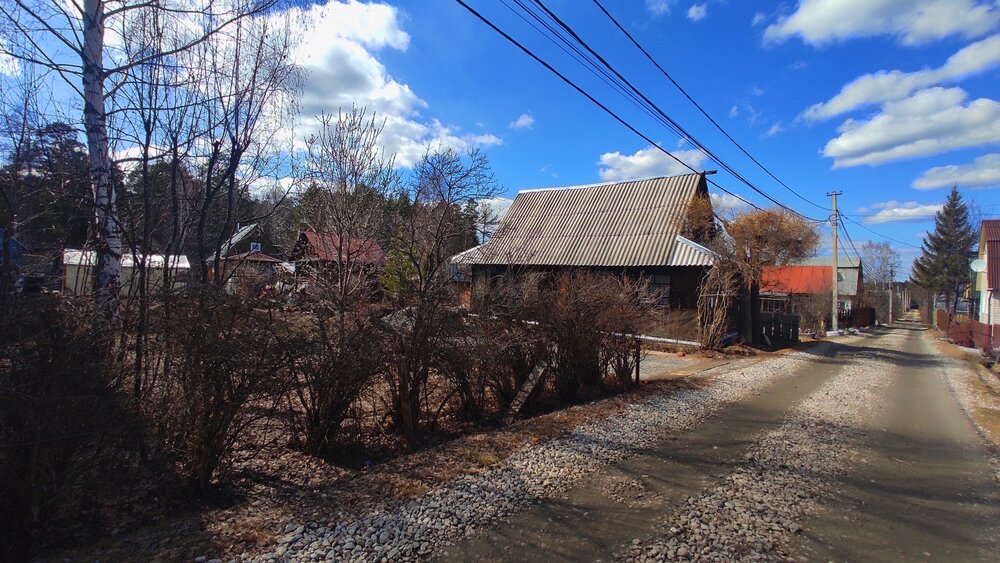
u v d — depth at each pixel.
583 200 22.34
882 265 67.38
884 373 13.47
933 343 26.80
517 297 7.60
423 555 3.31
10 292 3.30
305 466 4.88
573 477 4.79
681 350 16.22
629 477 4.86
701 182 20.83
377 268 9.08
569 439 5.89
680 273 17.48
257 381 4.19
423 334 5.91
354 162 9.30
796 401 9.01
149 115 5.32
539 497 4.30
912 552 3.62
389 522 3.71
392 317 5.86
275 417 5.13
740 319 19.08
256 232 9.92
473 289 7.60
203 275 5.92
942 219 54.62
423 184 9.16
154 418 3.83
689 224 18.88
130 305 4.23
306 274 8.33
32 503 3.10
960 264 47.97
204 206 6.00
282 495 4.20
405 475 4.61
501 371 7.06
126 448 3.59
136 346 4.02
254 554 3.21
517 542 3.53
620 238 19.27
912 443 6.57
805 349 19.36
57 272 4.31
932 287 52.97
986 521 4.18
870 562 3.46
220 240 6.39
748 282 17.88
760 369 12.95
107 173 5.28
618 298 8.96
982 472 5.48
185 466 4.06
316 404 5.03
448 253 9.09
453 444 5.55
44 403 3.09
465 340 6.36
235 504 4.00
